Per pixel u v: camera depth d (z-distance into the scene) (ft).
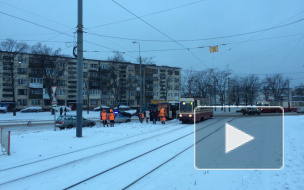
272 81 226.17
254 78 222.69
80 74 45.70
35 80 190.90
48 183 20.16
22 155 29.91
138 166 25.43
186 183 19.31
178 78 260.62
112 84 186.80
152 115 80.59
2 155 29.84
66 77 200.95
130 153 31.89
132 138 45.09
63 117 70.33
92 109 212.02
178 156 29.96
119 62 183.62
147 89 233.96
